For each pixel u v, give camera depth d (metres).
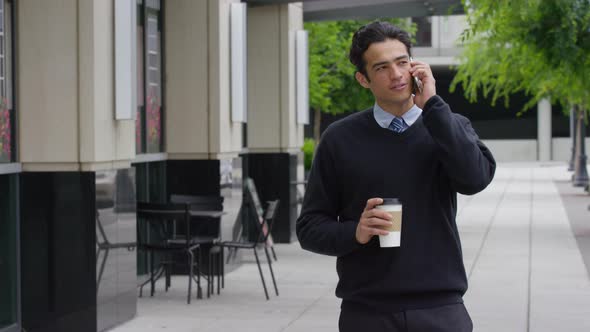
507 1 22.06
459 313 5.38
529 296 15.52
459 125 5.18
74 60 12.09
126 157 13.18
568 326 12.96
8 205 12.10
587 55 23.42
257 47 23.45
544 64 24.25
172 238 15.83
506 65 33.72
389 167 5.34
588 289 16.22
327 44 39.41
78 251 12.12
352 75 44.16
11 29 12.16
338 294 5.53
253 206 19.05
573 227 27.53
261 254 21.48
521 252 21.58
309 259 20.70
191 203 14.93
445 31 72.56
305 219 5.55
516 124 78.56
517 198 40.19
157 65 17.75
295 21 24.02
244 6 18.38
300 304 14.96
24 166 12.23
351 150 5.42
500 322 13.26
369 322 5.39
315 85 39.44
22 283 12.30
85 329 12.16
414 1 25.23
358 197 5.40
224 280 17.62
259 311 14.30
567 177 56.91
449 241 5.38
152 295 15.66
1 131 11.84
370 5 25.53
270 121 23.44
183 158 18.03
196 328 12.88
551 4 23.36
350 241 5.26
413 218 5.32
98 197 12.23
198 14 17.86
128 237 13.33
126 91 12.70
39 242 12.22
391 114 5.41
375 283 5.36
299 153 24.61
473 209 34.66
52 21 12.16
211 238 15.74
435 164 5.34
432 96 5.16
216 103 17.86
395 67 5.21
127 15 12.65
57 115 12.11
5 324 12.05
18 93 12.20
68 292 12.16
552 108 79.19
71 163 12.12
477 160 5.18
